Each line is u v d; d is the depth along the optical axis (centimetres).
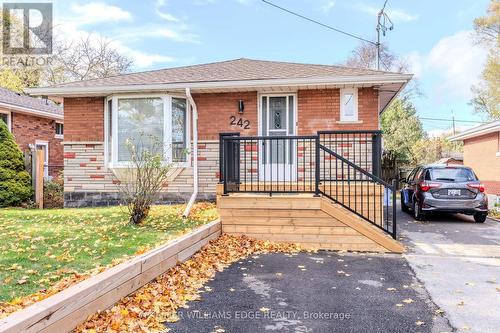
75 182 1055
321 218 705
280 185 845
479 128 1634
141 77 1109
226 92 1016
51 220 753
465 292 465
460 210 991
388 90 1021
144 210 721
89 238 591
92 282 347
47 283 383
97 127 1050
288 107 1020
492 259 630
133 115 1010
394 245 676
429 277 528
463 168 1045
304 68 1123
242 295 448
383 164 2389
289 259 621
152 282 455
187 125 1026
